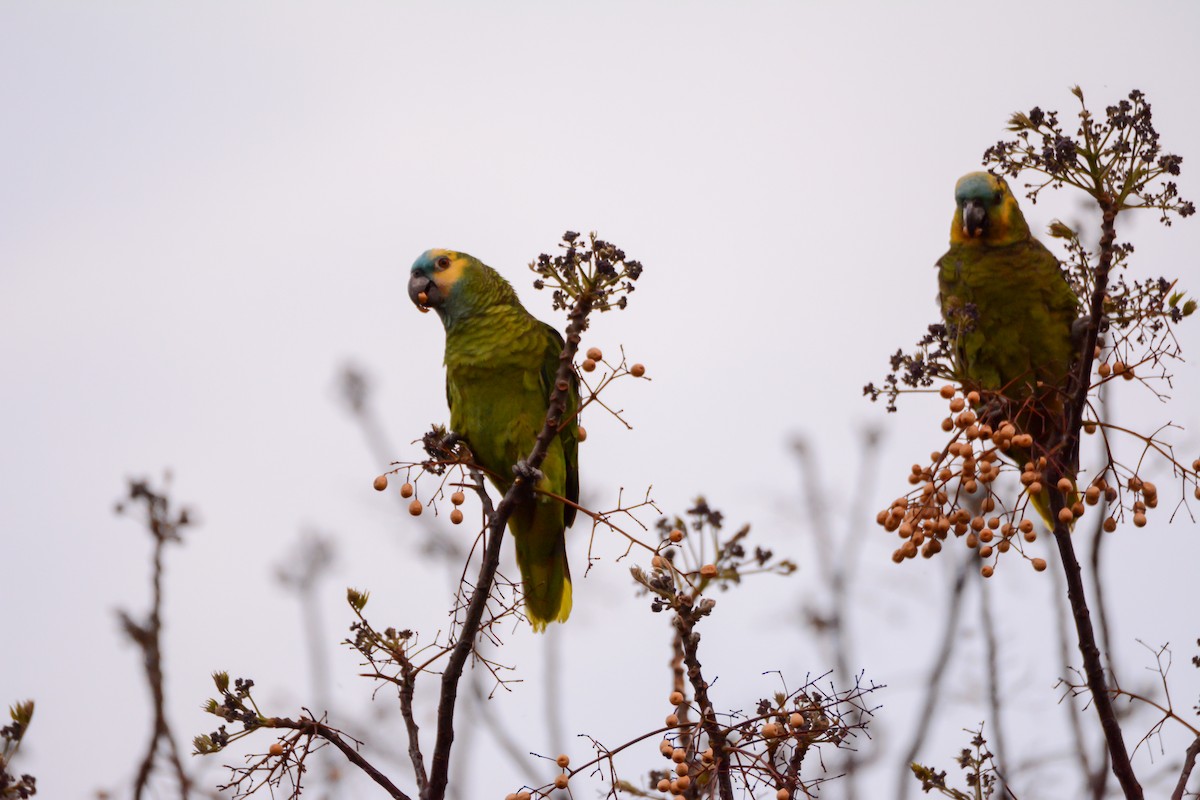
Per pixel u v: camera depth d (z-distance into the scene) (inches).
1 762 325.4
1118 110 378.3
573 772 357.4
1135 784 358.0
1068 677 491.8
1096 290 389.7
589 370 405.7
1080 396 397.1
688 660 363.6
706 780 357.7
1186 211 378.9
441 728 370.6
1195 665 367.6
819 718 358.3
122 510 508.1
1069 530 381.4
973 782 397.7
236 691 354.0
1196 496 378.0
